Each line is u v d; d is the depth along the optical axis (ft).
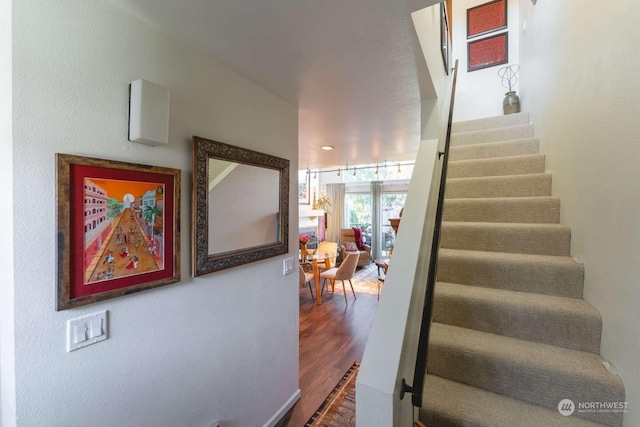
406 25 4.07
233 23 3.98
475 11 14.17
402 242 4.67
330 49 4.68
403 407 3.51
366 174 29.63
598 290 4.69
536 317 4.91
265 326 6.47
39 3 2.98
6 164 2.86
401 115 7.95
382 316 3.63
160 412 4.24
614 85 4.33
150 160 4.03
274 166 6.47
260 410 6.34
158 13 3.78
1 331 3.00
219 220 5.20
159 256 4.12
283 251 6.77
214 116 5.06
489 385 4.58
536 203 6.85
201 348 4.90
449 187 8.25
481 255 6.12
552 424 3.95
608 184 4.46
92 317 3.44
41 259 3.01
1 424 3.06
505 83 13.48
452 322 5.51
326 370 9.34
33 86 2.94
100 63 3.47
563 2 6.65
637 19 3.76
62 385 3.20
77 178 3.23
